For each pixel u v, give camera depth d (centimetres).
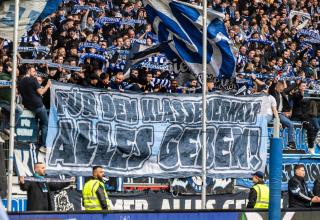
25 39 3164
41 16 2650
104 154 2784
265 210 2522
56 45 3231
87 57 3228
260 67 3800
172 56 2939
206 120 2989
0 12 2550
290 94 3462
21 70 2917
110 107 2809
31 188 2491
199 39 2862
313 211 2603
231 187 3091
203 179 2725
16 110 2622
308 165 3400
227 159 3036
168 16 2861
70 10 3650
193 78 3067
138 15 3791
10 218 2130
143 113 2877
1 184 2297
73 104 2728
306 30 4619
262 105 3142
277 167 2242
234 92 3147
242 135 3083
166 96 2930
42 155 2658
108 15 3800
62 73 2969
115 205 2809
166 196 2934
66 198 2702
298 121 3422
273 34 4316
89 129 2756
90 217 2248
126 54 3419
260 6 4581
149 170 2870
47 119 2666
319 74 4338
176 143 2930
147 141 2870
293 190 2966
